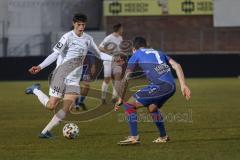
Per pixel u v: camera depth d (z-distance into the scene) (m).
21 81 103.62
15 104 59.34
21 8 118.19
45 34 115.00
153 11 119.75
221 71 108.69
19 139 34.88
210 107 54.72
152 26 119.88
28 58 106.00
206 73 108.56
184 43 118.38
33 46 115.00
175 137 35.28
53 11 119.75
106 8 119.12
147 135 36.22
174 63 32.09
